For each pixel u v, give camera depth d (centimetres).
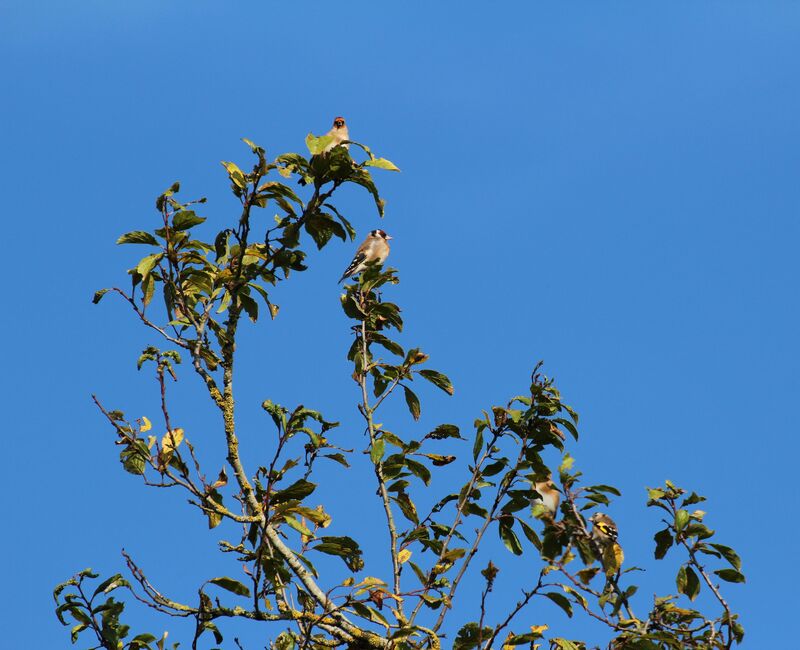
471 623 1306
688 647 1287
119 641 1290
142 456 1311
